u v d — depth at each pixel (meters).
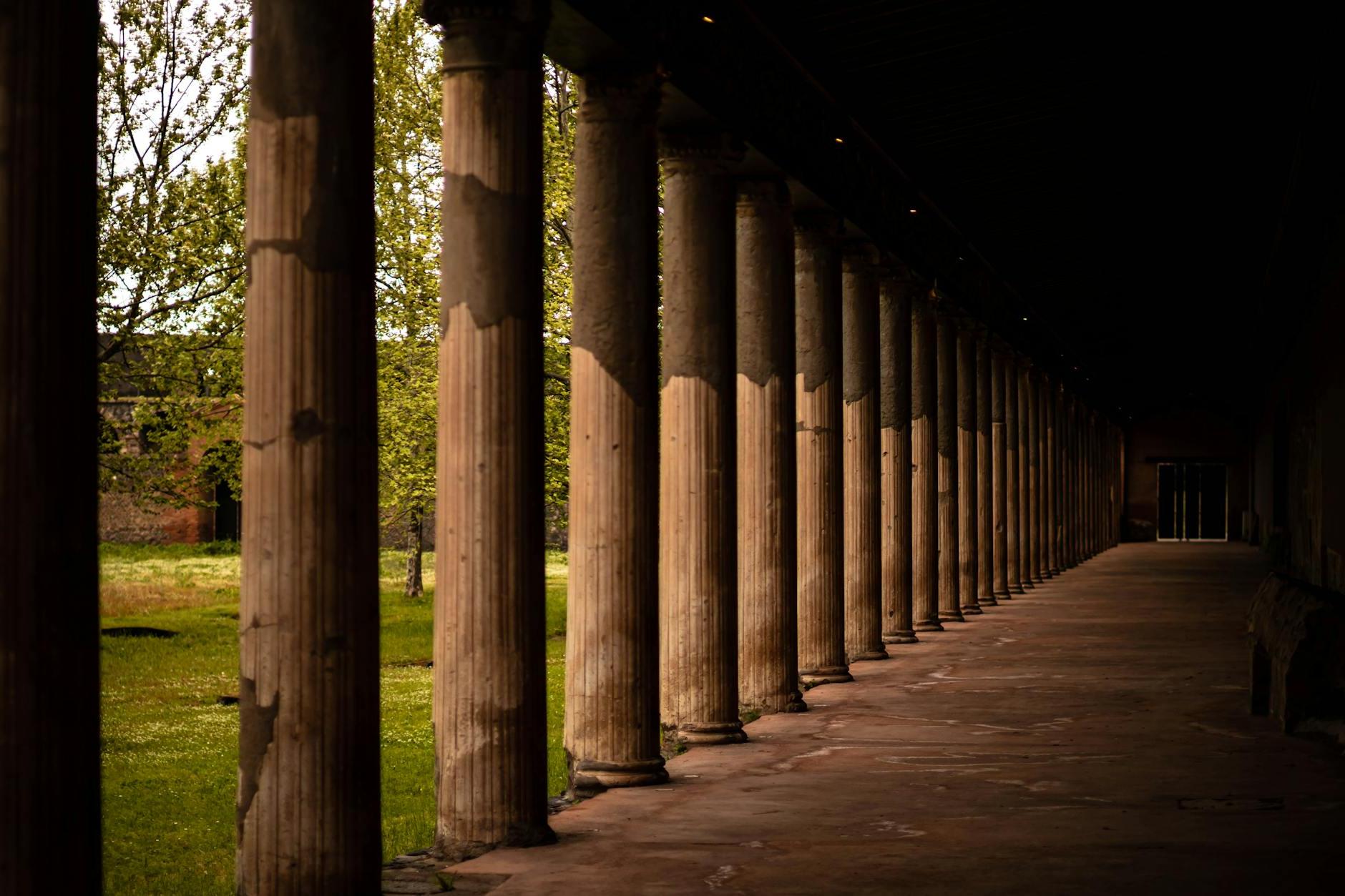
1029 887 9.58
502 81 10.59
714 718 15.59
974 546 33.47
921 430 28.53
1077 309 44.91
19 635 6.39
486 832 10.71
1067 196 29.36
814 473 20.64
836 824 11.52
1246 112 24.03
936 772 13.88
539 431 10.86
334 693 8.73
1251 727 16.58
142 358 31.00
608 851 10.63
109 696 22.33
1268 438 59.16
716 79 14.90
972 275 33.22
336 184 8.70
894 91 20.88
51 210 6.46
